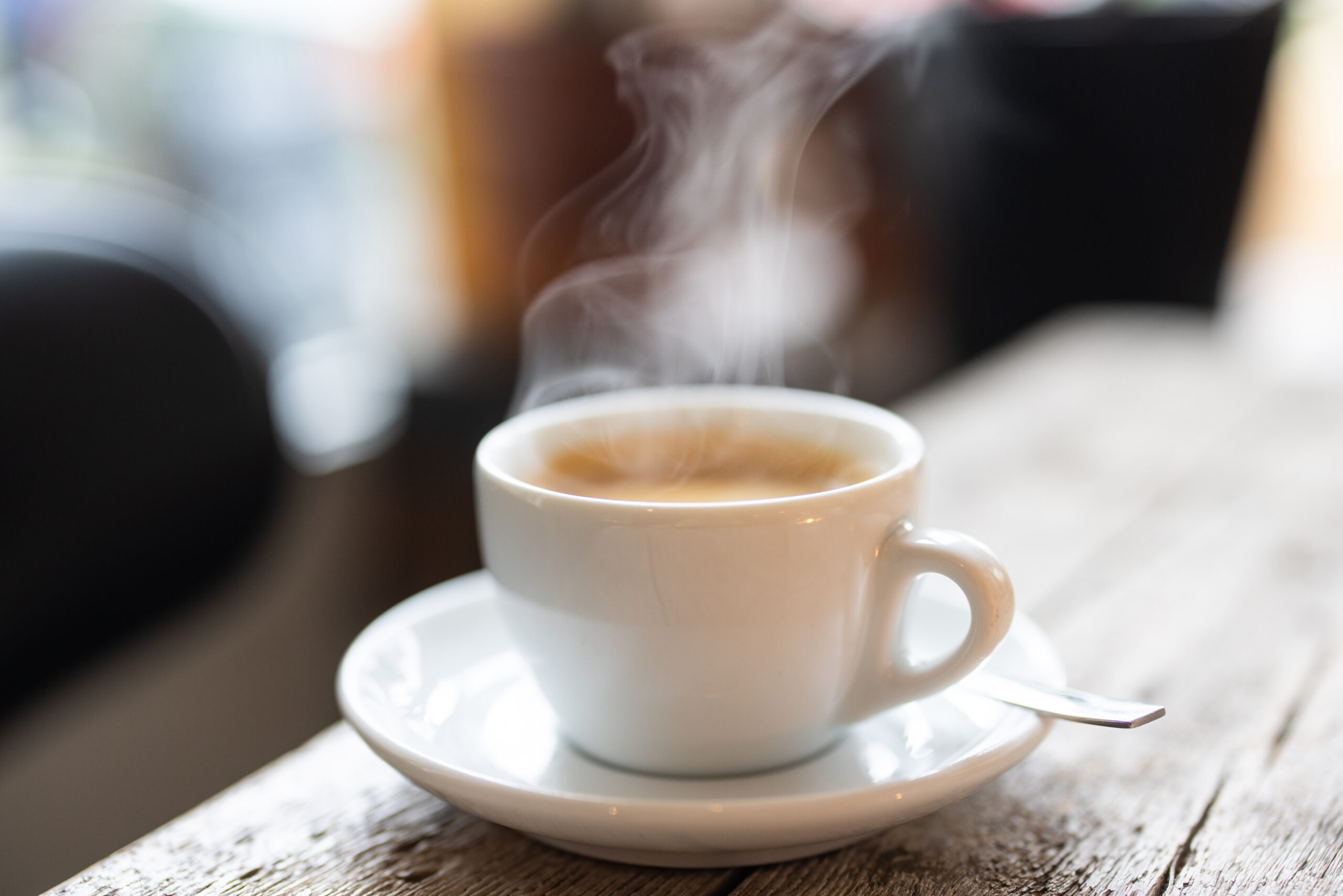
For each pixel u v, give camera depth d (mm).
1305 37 1347
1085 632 432
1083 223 978
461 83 1132
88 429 695
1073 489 544
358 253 1403
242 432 792
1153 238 957
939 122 1005
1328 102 1501
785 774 365
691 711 357
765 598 349
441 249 1261
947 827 356
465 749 367
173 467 747
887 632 363
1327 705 394
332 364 1319
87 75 1113
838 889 338
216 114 1231
